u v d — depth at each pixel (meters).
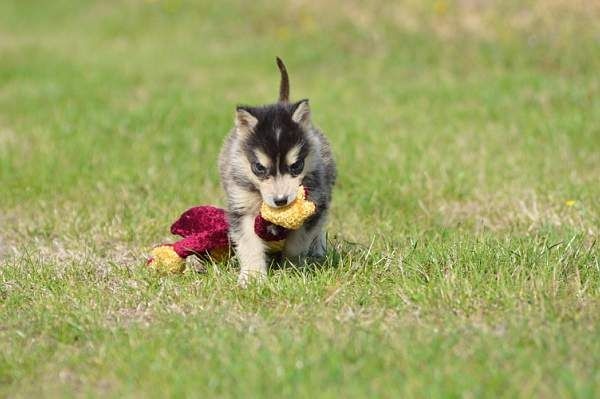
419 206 13.16
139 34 28.02
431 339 8.04
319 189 10.37
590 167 14.53
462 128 16.89
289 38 25.09
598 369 7.27
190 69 23.52
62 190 14.30
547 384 7.11
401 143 15.95
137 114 18.42
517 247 10.38
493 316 8.64
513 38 22.25
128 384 7.45
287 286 9.59
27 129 18.09
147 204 13.34
